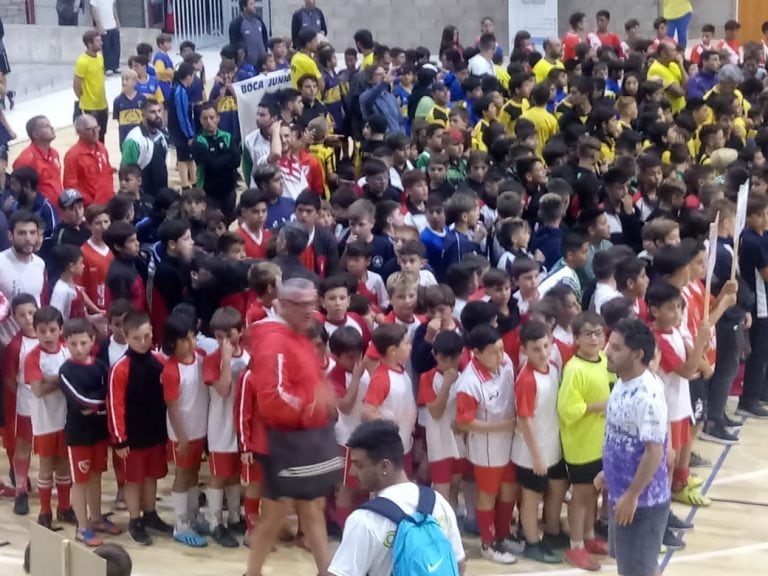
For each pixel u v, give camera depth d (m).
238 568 9.42
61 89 22.33
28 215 10.56
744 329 11.44
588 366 9.23
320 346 9.52
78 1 25.64
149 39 25.25
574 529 9.42
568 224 12.54
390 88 15.87
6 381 10.24
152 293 10.76
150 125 13.58
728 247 11.20
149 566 9.42
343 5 27.58
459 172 13.54
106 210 10.95
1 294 10.21
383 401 9.30
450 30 19.53
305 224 11.13
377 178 12.06
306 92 14.38
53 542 6.89
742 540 9.82
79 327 9.57
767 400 12.12
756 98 16.81
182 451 9.69
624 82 16.48
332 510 9.70
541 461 9.30
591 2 27.14
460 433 9.53
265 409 8.35
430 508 6.94
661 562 9.53
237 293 10.38
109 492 10.51
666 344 9.63
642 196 12.77
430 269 11.26
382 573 6.89
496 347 9.35
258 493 9.53
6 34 24.50
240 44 18.97
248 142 13.68
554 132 15.08
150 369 9.62
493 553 9.49
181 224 10.68
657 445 8.00
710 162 13.83
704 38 21.55
